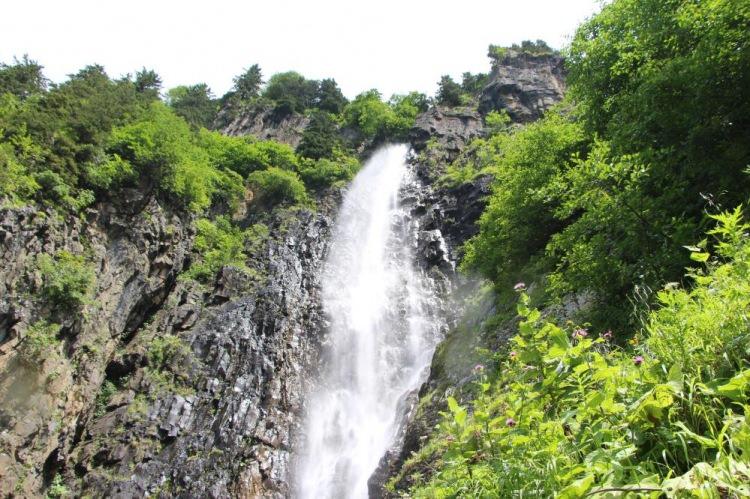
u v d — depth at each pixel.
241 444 20.48
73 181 23.45
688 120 8.81
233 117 68.12
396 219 40.94
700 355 3.35
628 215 7.79
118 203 26.05
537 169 16.55
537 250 16.50
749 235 4.63
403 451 12.66
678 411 3.04
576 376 3.59
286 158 47.59
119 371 23.02
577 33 16.72
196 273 30.44
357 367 26.36
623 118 10.92
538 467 3.31
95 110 26.97
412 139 55.41
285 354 25.72
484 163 42.03
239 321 26.98
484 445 4.22
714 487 2.29
